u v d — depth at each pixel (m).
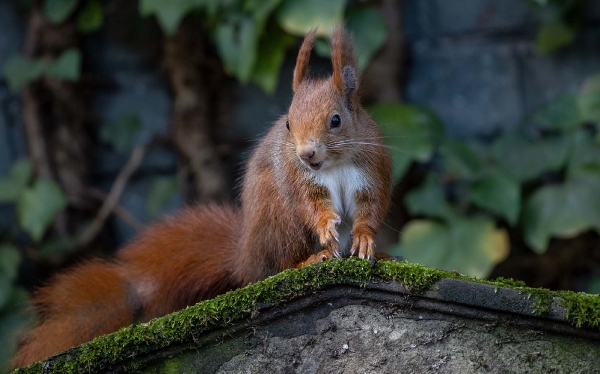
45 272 10.98
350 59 6.79
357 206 6.55
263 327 5.38
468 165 10.27
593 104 9.92
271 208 6.68
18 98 11.12
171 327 5.34
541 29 10.69
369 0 11.00
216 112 11.34
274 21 10.34
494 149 10.50
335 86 6.58
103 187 11.39
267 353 5.37
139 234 7.69
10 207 10.95
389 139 10.27
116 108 11.34
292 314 5.37
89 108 11.29
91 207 11.22
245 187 7.05
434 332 5.27
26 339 7.04
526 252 10.78
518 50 10.94
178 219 7.61
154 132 11.35
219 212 7.68
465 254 9.88
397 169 10.09
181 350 5.39
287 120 6.52
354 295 5.32
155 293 7.28
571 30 10.66
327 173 6.49
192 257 7.31
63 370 5.38
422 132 10.28
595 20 10.77
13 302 10.16
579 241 10.73
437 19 11.09
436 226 10.12
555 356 5.19
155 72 11.34
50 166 11.07
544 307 5.14
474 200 10.00
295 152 6.45
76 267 7.38
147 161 11.36
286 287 5.32
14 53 11.12
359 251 6.10
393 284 5.26
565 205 10.09
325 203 6.50
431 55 11.10
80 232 11.08
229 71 10.43
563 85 10.88
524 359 5.20
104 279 7.23
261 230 6.76
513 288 5.19
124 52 11.31
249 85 11.28
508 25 10.95
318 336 5.35
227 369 5.38
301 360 5.36
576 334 5.16
